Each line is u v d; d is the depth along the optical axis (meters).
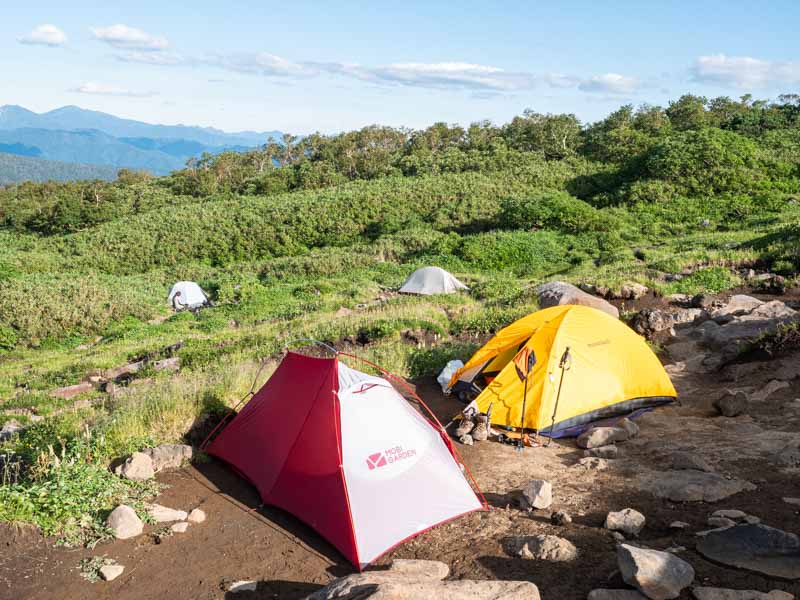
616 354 9.35
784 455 6.76
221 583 5.33
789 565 4.34
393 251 41.97
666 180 47.94
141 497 6.89
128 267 53.41
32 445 8.60
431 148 99.31
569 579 4.76
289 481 6.71
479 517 6.30
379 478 6.37
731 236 28.61
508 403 8.96
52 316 26.42
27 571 5.47
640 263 25.50
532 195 53.75
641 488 6.50
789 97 78.19
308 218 58.00
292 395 7.36
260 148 114.25
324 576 5.45
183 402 8.84
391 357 12.30
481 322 15.84
